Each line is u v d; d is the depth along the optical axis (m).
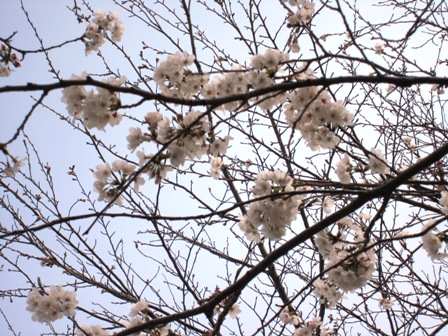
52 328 4.46
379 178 4.32
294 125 2.80
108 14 3.94
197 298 4.62
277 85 2.50
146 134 2.72
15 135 2.03
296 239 3.06
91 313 4.73
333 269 3.11
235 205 2.76
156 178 2.73
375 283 4.51
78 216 2.49
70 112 2.59
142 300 3.67
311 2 3.10
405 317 4.64
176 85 2.97
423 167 2.92
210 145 2.82
